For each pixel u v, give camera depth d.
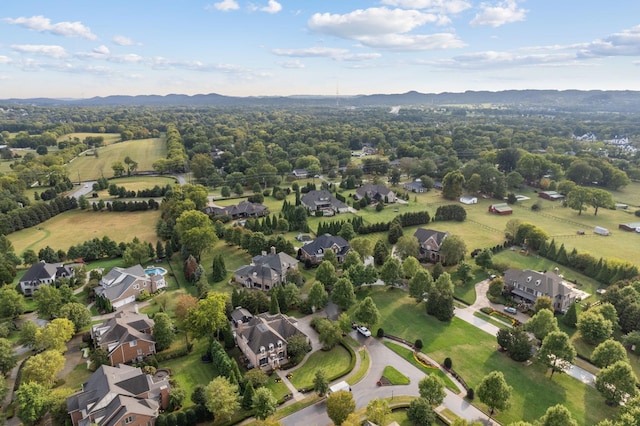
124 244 137.88
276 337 80.19
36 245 144.25
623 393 67.81
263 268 112.56
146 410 62.94
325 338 83.31
